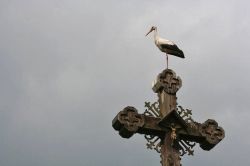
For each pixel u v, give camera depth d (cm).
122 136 1686
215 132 1739
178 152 1677
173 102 1714
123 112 1662
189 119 1722
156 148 1680
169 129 1684
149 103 1703
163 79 1736
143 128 1669
